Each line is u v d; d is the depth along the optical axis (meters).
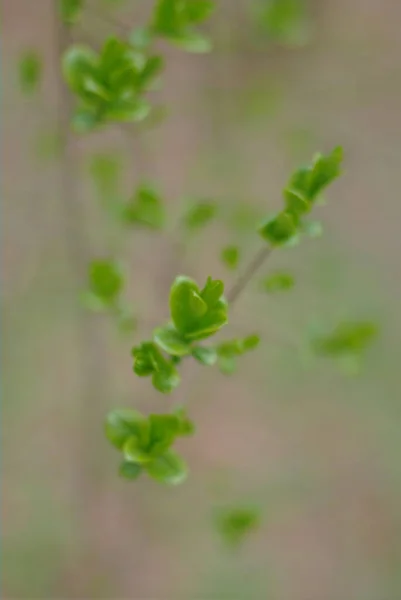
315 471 0.95
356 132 1.09
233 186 0.78
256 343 0.45
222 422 0.96
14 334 0.88
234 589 0.85
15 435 0.87
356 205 1.12
